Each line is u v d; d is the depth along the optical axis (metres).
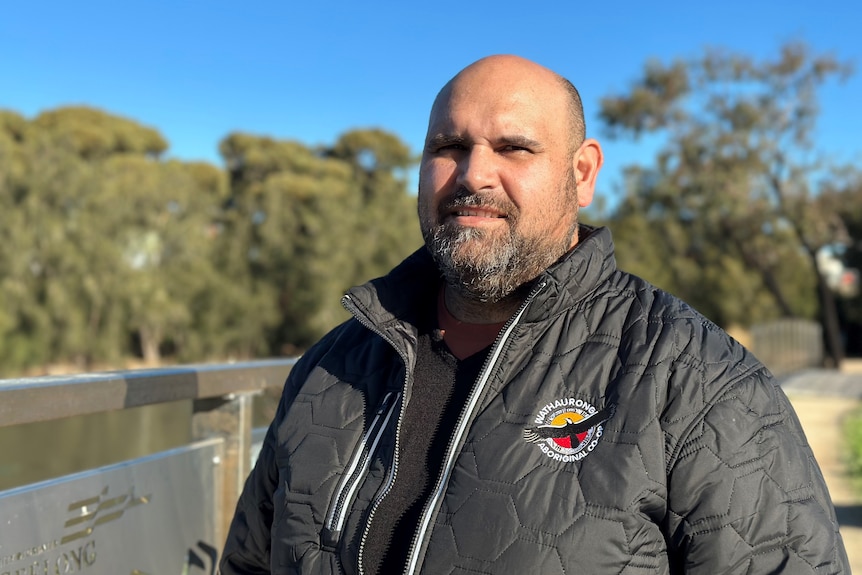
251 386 2.04
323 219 31.11
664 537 1.22
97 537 1.50
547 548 1.17
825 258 34.97
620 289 1.41
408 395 1.42
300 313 31.86
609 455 1.21
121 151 38.91
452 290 1.49
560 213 1.45
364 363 1.52
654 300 1.37
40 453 15.34
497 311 1.47
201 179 38.69
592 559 1.16
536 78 1.46
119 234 27.78
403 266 1.56
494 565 1.18
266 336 32.75
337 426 1.45
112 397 1.49
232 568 1.64
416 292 1.55
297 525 1.39
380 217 32.25
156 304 28.17
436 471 1.32
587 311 1.37
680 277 28.52
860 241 30.20
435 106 1.50
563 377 1.30
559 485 1.20
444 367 1.45
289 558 1.38
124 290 27.20
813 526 1.19
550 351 1.33
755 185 24.20
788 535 1.17
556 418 1.26
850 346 35.00
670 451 1.21
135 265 29.12
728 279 28.69
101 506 1.52
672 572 1.22
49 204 26.69
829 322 25.58
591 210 29.14
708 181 24.16
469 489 1.24
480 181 1.40
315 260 30.05
